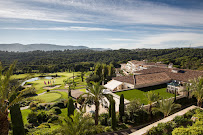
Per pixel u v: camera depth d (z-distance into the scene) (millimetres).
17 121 14422
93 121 24719
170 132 15375
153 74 46906
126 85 41406
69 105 23891
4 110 13086
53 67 152125
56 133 16562
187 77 41500
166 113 22578
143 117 24094
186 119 17859
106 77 80812
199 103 28172
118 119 24625
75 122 15133
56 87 73875
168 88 35469
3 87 13055
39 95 54219
